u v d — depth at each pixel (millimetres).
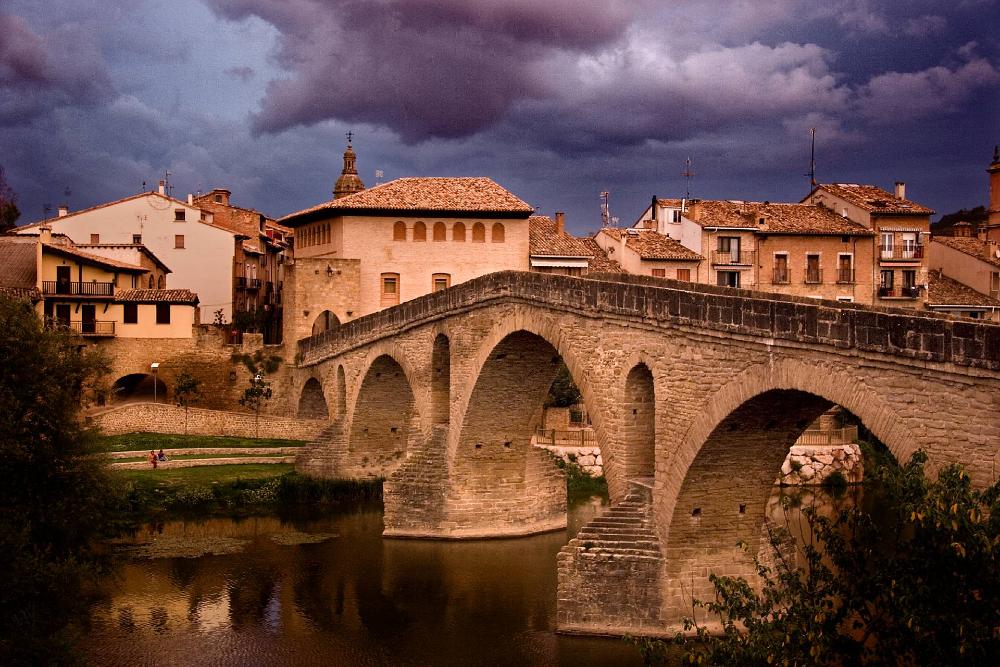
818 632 24422
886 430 28297
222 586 48656
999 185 100625
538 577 49625
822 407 34031
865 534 26359
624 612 38875
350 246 88250
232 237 103000
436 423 61344
